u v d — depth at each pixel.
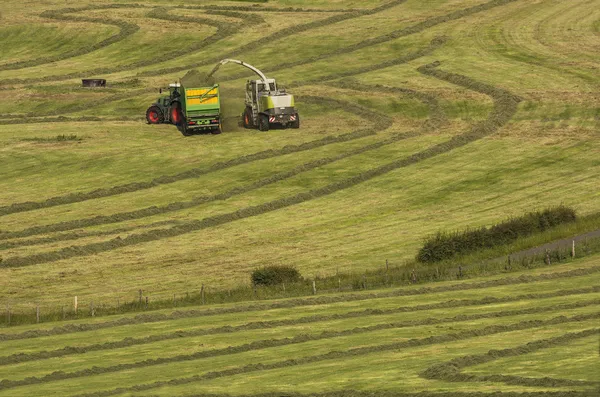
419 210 141.88
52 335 94.38
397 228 133.88
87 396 69.44
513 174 157.00
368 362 75.31
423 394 63.78
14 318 101.31
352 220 138.75
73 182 161.88
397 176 159.38
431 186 153.25
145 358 82.44
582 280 107.38
